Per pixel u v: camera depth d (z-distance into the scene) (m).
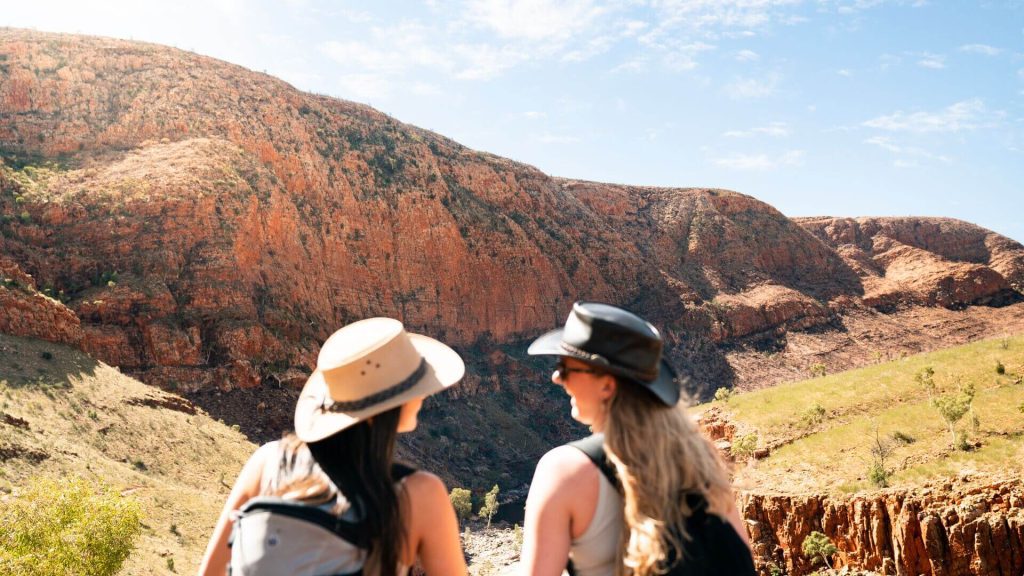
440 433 146.62
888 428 62.66
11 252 111.06
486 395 166.62
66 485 30.86
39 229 117.19
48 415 74.25
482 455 146.50
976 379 67.81
